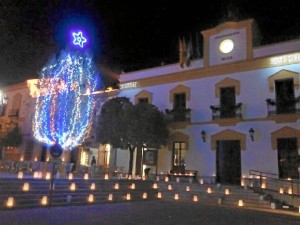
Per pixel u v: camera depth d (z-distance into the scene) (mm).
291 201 16094
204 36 24219
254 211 14383
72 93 26703
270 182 19156
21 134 32312
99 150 28328
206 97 23141
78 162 28469
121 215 11438
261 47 21359
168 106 24938
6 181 12586
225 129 21812
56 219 9812
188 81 24328
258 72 21156
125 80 28000
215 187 18828
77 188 15445
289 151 19172
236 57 22328
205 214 12680
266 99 20344
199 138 22875
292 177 18703
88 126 27234
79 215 10906
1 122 35094
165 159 24031
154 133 21625
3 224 8625
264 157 19875
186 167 23000
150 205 15250
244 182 20125
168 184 20266
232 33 22797
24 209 11547
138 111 21625
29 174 19422
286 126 19344
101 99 28391
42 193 13328
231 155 21625
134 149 23266
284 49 20438
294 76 19609
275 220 11742
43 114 27906
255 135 20484
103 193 16141
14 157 32688
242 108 21328
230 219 11555
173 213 12594
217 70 22953
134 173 24672
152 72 26547
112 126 21562
